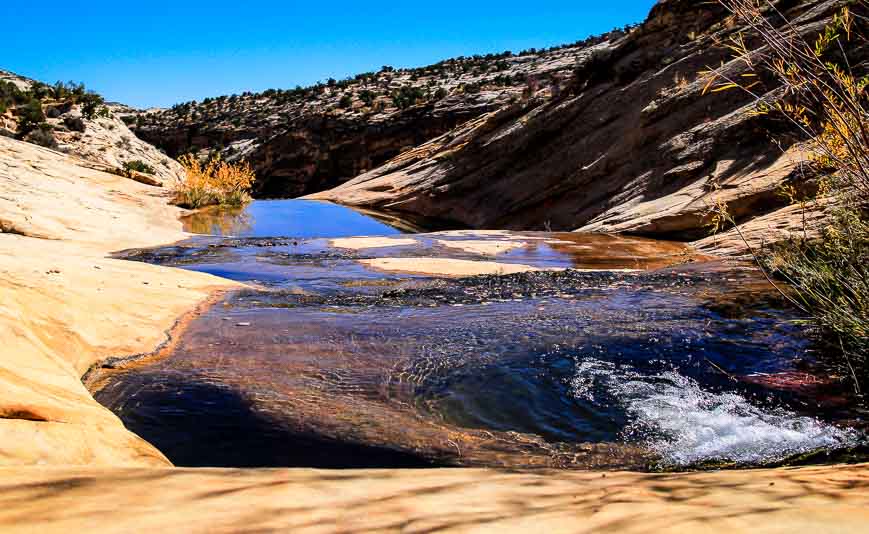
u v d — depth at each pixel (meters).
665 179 21.88
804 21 20.12
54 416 2.34
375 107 65.88
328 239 16.55
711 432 3.66
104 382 4.50
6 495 0.74
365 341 5.72
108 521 0.65
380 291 8.73
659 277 9.31
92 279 6.88
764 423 3.74
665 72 27.78
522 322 6.41
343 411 4.02
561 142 30.34
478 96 60.22
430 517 0.74
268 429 3.72
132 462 2.35
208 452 3.43
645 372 4.79
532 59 87.00
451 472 1.05
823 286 4.66
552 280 9.23
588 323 6.31
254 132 79.75
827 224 5.70
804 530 0.65
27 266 6.61
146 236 15.97
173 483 0.84
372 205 35.97
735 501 0.80
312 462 3.31
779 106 2.80
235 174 27.75
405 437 3.63
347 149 61.47
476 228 30.33
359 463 3.30
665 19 30.56
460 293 8.31
